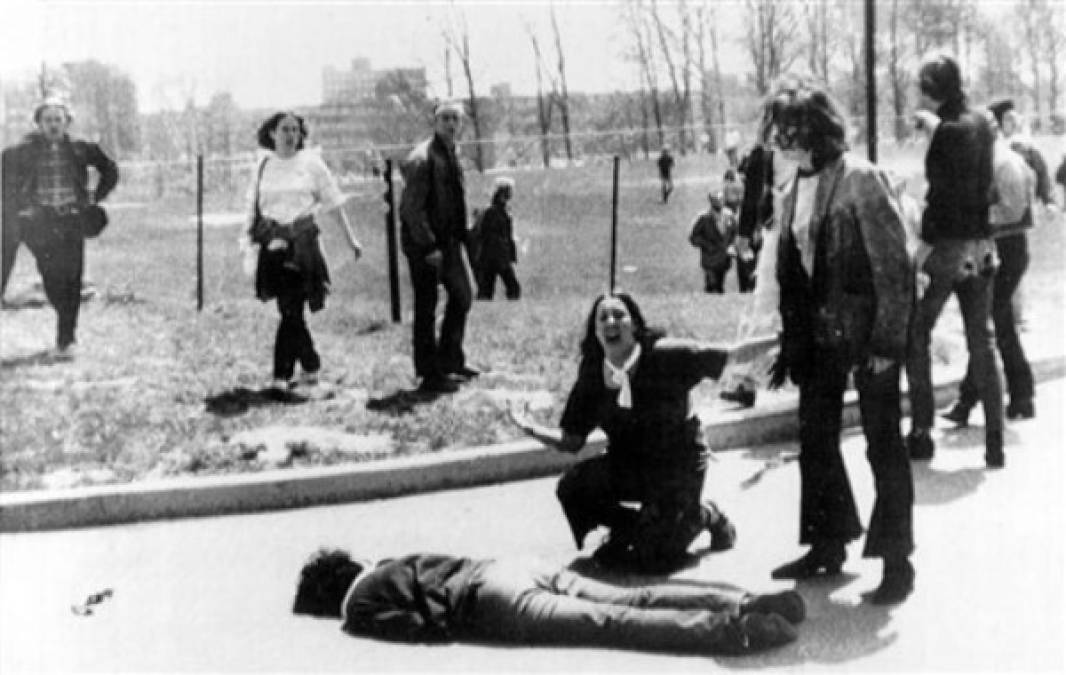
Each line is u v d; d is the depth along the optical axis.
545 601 5.65
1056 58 30.48
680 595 5.66
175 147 36.94
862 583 6.25
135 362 12.67
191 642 5.93
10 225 13.10
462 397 10.51
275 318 16.02
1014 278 9.30
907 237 6.00
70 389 11.33
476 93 38.78
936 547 6.67
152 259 24.31
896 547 5.95
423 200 10.59
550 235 27.05
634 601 5.70
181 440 9.43
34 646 5.99
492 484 8.45
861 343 6.05
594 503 6.66
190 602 6.50
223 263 23.72
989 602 5.89
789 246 6.30
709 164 35.78
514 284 18.77
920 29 34.03
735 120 36.56
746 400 9.48
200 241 17.25
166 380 11.70
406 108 38.50
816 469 6.33
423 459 8.42
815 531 6.34
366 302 18.28
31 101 23.52
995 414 8.08
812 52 35.88
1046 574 6.19
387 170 15.34
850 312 6.07
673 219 29.00
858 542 6.87
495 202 18.62
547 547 7.05
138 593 6.68
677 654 5.47
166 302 18.08
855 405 9.41
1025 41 31.58
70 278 13.24
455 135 10.82
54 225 13.03
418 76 38.56
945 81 8.11
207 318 16.03
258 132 10.84
